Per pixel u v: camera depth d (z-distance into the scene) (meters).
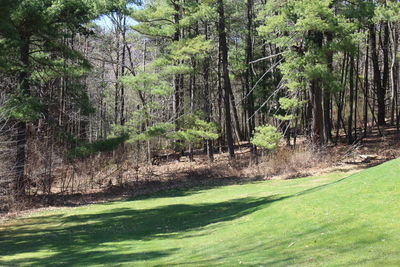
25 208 18.08
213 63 35.44
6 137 17.50
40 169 21.78
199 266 7.25
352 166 21.09
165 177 25.06
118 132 28.92
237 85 43.34
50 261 8.72
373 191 9.05
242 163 26.14
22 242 11.37
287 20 22.42
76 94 21.95
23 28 18.41
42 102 19.69
